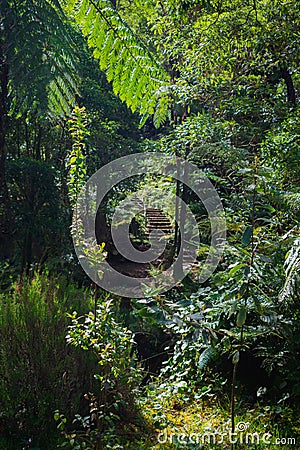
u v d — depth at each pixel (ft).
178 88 16.56
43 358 10.33
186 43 17.37
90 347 10.11
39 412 9.84
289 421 10.67
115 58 7.13
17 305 11.27
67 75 10.37
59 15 10.51
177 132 17.70
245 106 16.57
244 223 11.57
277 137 14.42
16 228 19.17
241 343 8.13
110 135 25.12
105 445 8.96
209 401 11.94
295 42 16.37
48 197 20.15
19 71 9.96
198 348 12.08
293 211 11.76
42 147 23.11
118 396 9.82
